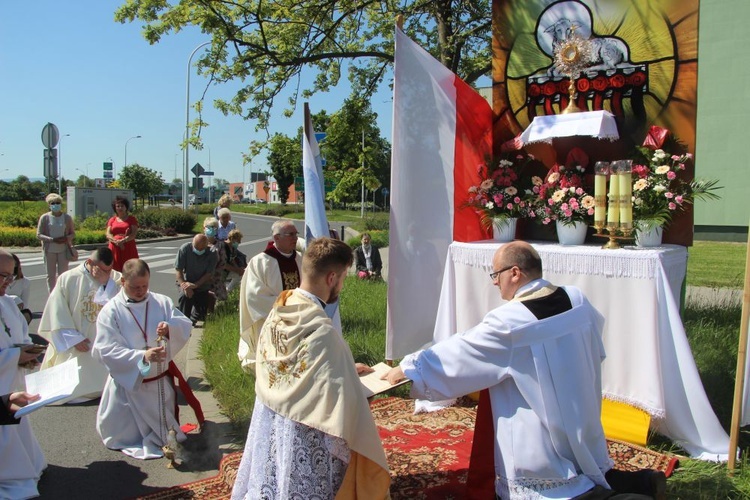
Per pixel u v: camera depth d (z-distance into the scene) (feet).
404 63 16.20
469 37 30.37
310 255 8.71
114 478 13.24
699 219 60.08
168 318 14.88
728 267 42.06
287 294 8.77
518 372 9.46
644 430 13.34
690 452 13.20
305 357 8.13
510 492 9.60
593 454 9.80
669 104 15.87
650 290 13.29
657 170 14.78
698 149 59.16
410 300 16.65
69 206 92.89
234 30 28.45
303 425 8.13
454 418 15.25
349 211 189.47
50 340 17.57
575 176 16.31
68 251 33.01
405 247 16.46
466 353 9.66
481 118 18.44
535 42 17.99
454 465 12.51
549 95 17.83
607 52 16.70
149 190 173.06
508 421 9.66
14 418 11.25
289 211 196.75
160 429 14.60
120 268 30.30
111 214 95.81
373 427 8.36
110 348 14.12
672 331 13.16
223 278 31.04
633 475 9.54
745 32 55.83
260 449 8.50
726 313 25.48
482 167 17.87
